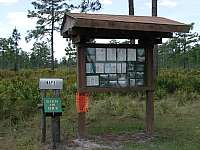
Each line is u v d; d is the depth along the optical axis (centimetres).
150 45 1026
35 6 5131
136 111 1394
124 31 998
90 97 1659
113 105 1449
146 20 991
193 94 1784
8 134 1070
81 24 898
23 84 1504
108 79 996
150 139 990
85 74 978
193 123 1214
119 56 1005
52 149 895
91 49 982
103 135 1030
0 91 1327
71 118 1267
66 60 6769
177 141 966
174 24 965
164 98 1714
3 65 6562
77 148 898
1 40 6425
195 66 5319
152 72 1032
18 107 1262
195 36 4991
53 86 916
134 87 1015
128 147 901
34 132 1075
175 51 5159
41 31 5175
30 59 6825
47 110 909
